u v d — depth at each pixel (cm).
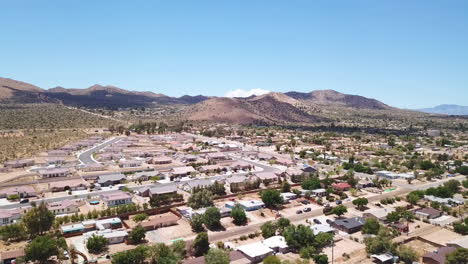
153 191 16125
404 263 9781
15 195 15462
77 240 11069
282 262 9081
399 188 18862
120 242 11050
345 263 9681
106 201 14900
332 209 14175
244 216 12938
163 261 8888
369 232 11812
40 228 11188
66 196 16175
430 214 13800
